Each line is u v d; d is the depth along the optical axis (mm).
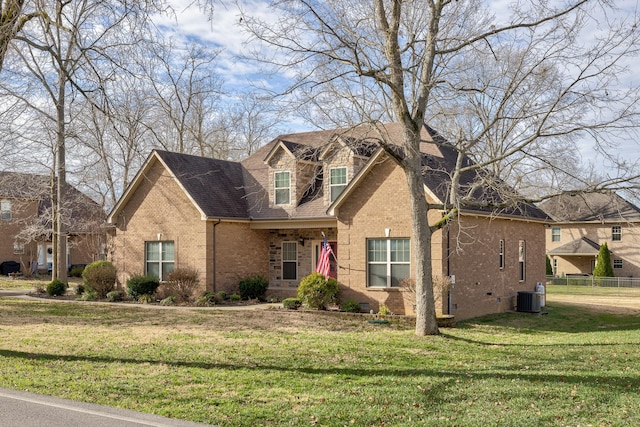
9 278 45250
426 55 16906
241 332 18141
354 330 19234
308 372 12266
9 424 8406
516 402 9875
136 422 8578
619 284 44688
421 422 8773
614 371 12688
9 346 15094
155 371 12133
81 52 13156
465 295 23484
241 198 30016
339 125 17406
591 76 15078
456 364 13578
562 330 21906
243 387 10859
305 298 24203
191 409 9336
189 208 27828
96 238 46062
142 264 29328
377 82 17156
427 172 22953
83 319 21328
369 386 11031
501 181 19062
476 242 24406
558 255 54688
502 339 18484
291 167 28688
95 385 10805
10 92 15906
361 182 24328
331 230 28516
